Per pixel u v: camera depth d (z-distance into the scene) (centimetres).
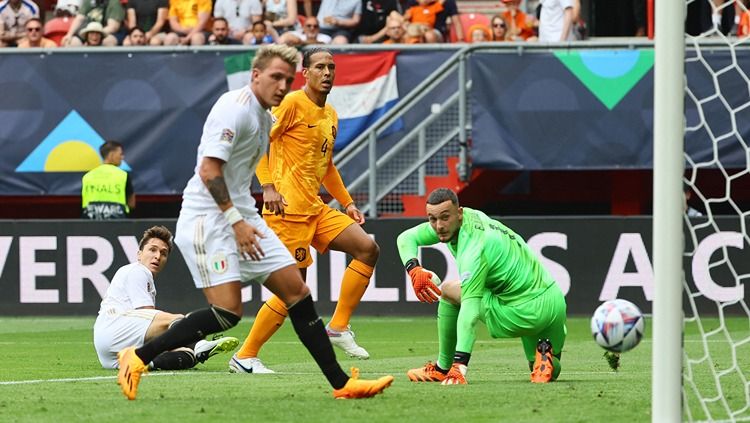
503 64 4875
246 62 5103
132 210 4953
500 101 4875
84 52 5147
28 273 4894
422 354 3431
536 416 1930
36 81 5159
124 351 2116
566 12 5416
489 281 2423
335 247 3095
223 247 2048
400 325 4497
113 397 2219
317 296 4791
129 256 4866
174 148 5134
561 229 4784
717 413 2072
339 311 3186
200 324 2069
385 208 5141
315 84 2975
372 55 5097
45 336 4147
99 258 4878
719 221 4697
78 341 3953
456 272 4778
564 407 2038
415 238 2494
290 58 2055
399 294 4806
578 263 4781
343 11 5619
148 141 5138
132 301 2955
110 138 5144
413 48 5091
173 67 5122
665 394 1773
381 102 5106
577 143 4869
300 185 3005
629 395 2209
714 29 2338
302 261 3050
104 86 5147
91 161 5156
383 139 5072
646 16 6162
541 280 2448
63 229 4888
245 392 2291
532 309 2422
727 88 4809
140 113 5134
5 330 4388
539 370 2455
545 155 4875
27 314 4888
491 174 5419
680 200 1784
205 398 2181
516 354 3425
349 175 5088
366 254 3105
